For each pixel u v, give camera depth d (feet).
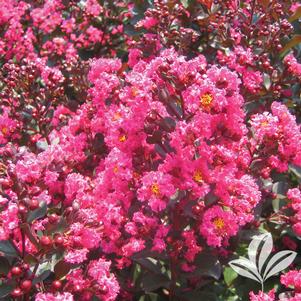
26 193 2.17
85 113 2.91
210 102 2.28
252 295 2.39
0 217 2.13
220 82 2.34
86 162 2.94
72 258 2.15
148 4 3.83
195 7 3.67
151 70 2.43
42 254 2.14
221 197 2.36
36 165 2.22
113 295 2.23
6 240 2.16
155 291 2.83
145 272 2.68
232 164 2.36
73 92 3.72
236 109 2.35
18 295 2.09
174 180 2.37
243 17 3.41
